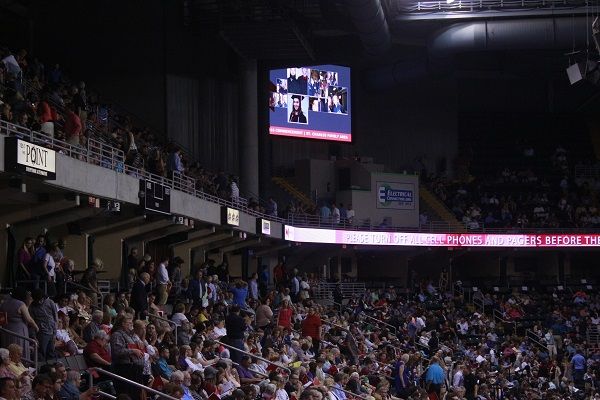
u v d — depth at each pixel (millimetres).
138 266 32688
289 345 34281
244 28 46906
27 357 20766
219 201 41594
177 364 24219
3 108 26422
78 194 28688
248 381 26281
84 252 33719
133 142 34906
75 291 29047
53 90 37469
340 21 49344
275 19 45875
